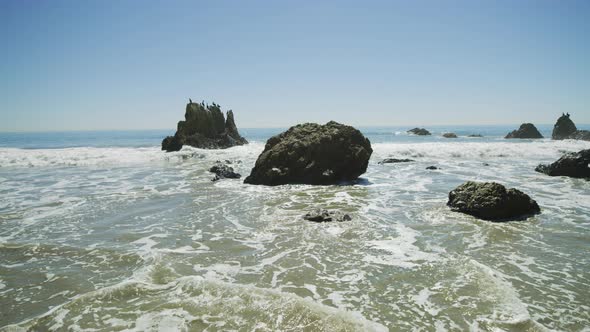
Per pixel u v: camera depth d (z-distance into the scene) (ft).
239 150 135.95
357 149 66.49
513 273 24.98
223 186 60.70
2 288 23.16
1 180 66.23
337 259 27.78
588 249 29.45
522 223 36.70
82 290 22.88
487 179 65.98
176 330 18.38
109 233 34.30
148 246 30.71
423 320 19.26
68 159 95.25
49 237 32.94
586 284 23.27
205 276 24.75
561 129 202.69
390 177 70.13
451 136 232.53
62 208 44.21
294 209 43.83
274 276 24.82
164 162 98.94
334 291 22.62
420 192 54.13
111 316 19.74
